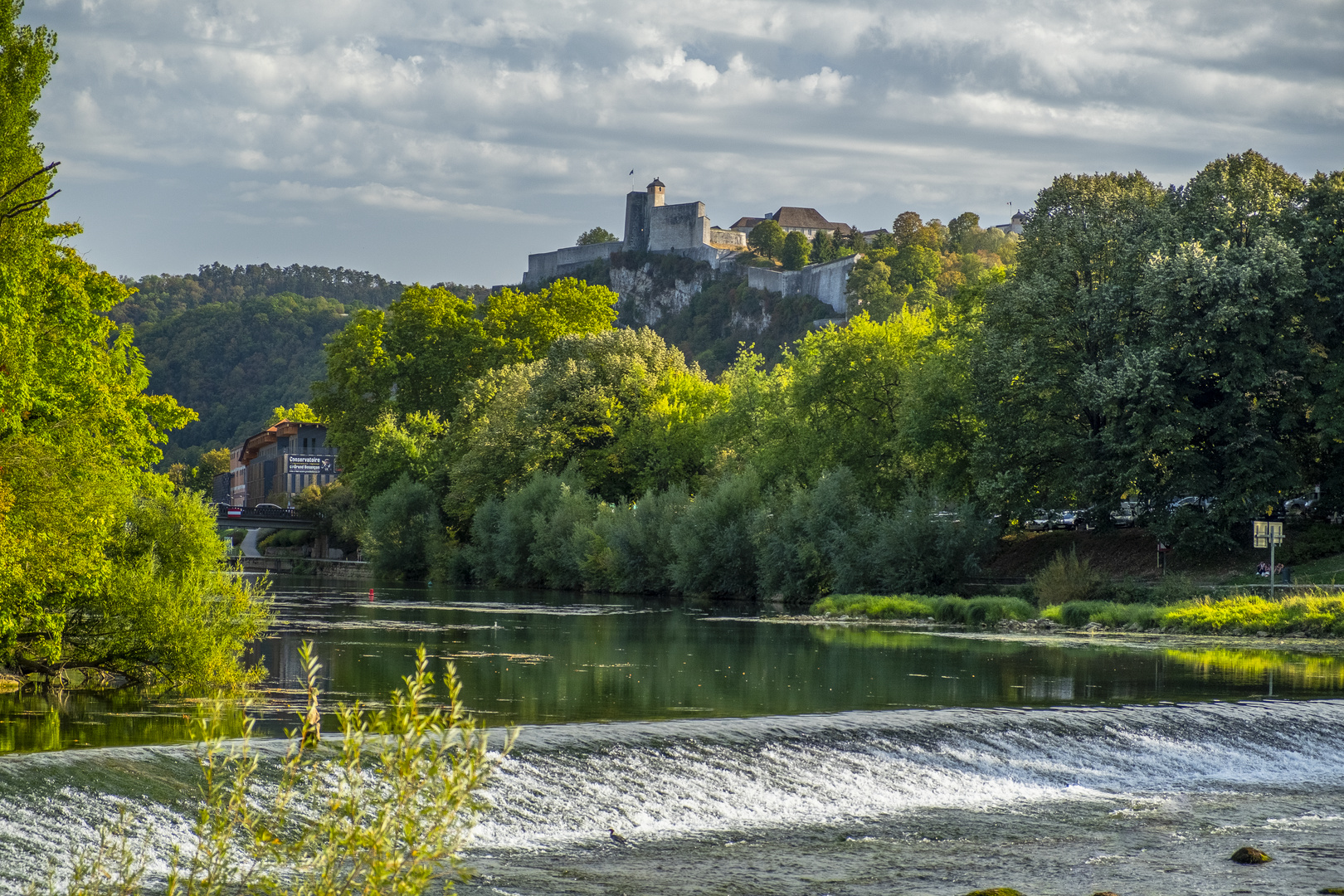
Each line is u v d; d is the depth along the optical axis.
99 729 27.52
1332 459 73.00
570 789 23.70
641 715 31.25
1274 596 60.19
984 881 19.23
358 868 9.76
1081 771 27.56
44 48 33.78
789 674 41.09
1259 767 28.52
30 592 30.56
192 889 10.46
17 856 18.20
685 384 115.31
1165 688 37.62
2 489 29.56
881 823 23.06
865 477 86.81
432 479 129.62
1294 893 18.45
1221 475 70.62
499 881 18.84
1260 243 68.88
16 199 33.09
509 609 77.62
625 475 112.06
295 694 34.16
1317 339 71.81
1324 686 38.09
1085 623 62.50
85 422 38.66
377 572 127.25
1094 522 74.81
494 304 155.50
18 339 33.19
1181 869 20.03
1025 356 74.38
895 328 91.88
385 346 151.88
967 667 43.41
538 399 115.62
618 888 18.59
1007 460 75.19
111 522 34.47
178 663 33.75
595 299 157.62
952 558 75.12
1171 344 70.00
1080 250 77.31
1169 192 81.06
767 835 22.00
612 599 91.88
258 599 36.38
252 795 20.97
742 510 89.69
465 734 9.60
